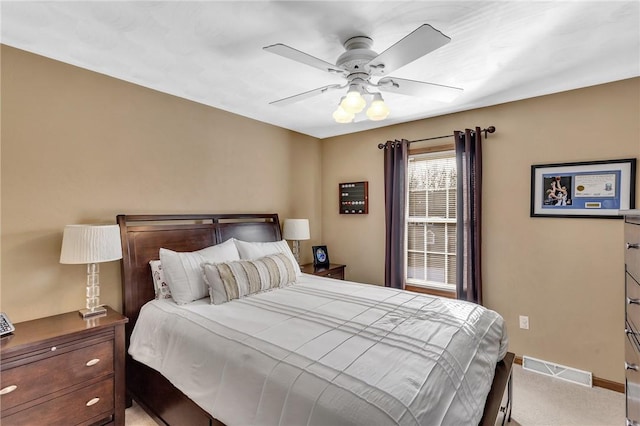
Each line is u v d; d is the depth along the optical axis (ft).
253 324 6.05
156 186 8.88
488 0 4.96
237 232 10.66
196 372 5.50
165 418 6.39
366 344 5.18
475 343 5.78
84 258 6.43
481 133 10.18
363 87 6.50
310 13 5.32
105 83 7.86
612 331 8.27
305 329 5.80
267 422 4.25
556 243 9.04
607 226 8.30
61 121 7.16
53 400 5.77
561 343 8.96
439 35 4.49
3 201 6.41
